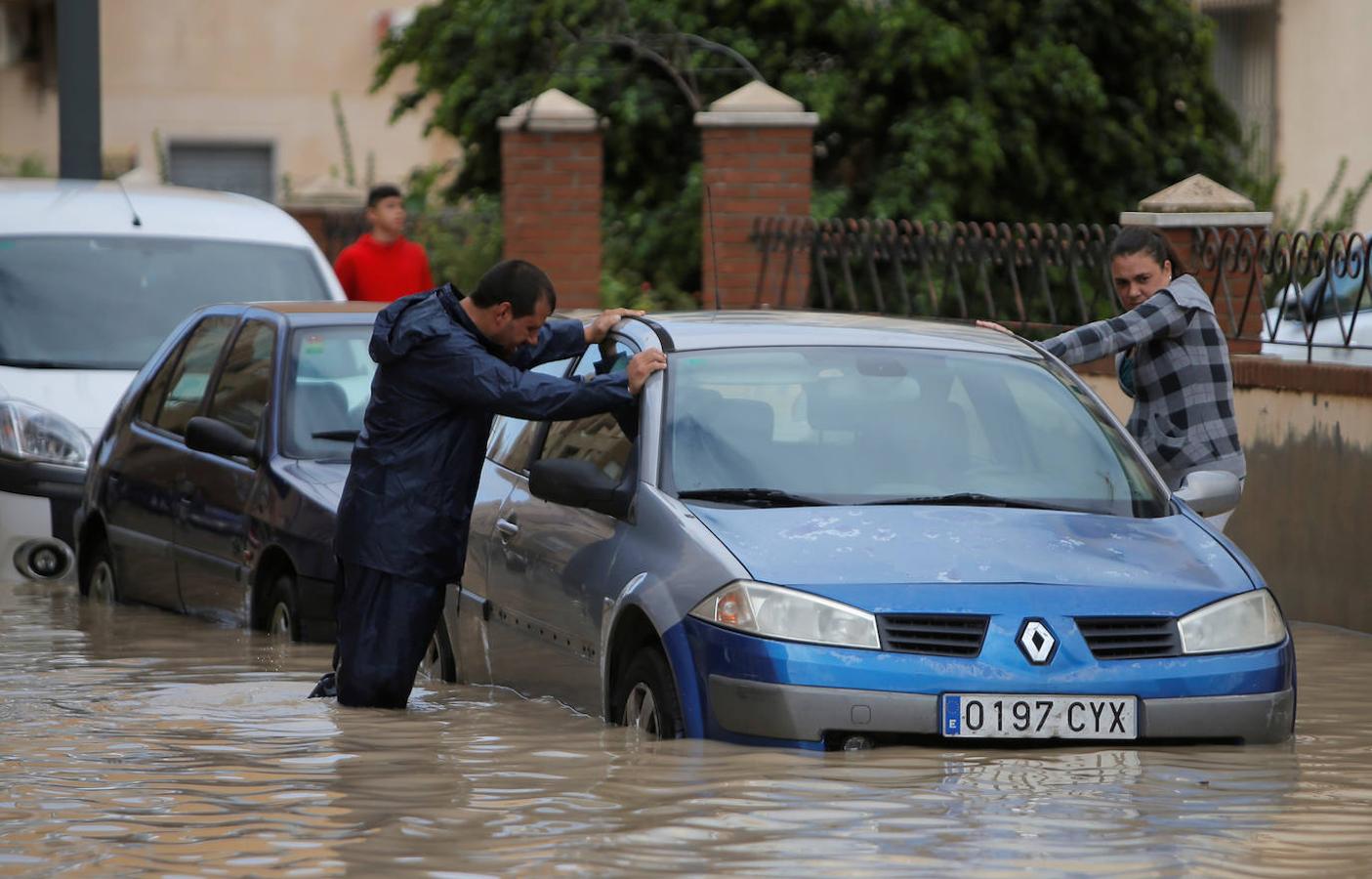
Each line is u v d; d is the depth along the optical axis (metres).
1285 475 31.28
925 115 61.09
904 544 19.08
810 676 17.81
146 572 32.16
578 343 22.97
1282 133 82.38
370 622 21.83
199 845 15.43
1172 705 18.34
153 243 39.19
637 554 19.86
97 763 18.67
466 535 22.06
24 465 34.62
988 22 62.94
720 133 49.81
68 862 14.96
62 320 37.44
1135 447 22.02
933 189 59.94
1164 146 64.25
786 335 22.50
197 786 17.53
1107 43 63.81
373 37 107.38
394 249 44.66
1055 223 63.19
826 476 20.50
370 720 21.05
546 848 15.13
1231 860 14.81
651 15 63.03
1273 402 31.56
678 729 18.72
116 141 105.69
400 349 21.39
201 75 106.44
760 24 63.84
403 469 21.69
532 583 22.03
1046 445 21.48
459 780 17.56
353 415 30.12
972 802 16.38
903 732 17.86
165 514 31.50
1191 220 35.72
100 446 34.16
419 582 21.83
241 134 106.81
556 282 53.41
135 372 36.72
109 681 24.36
